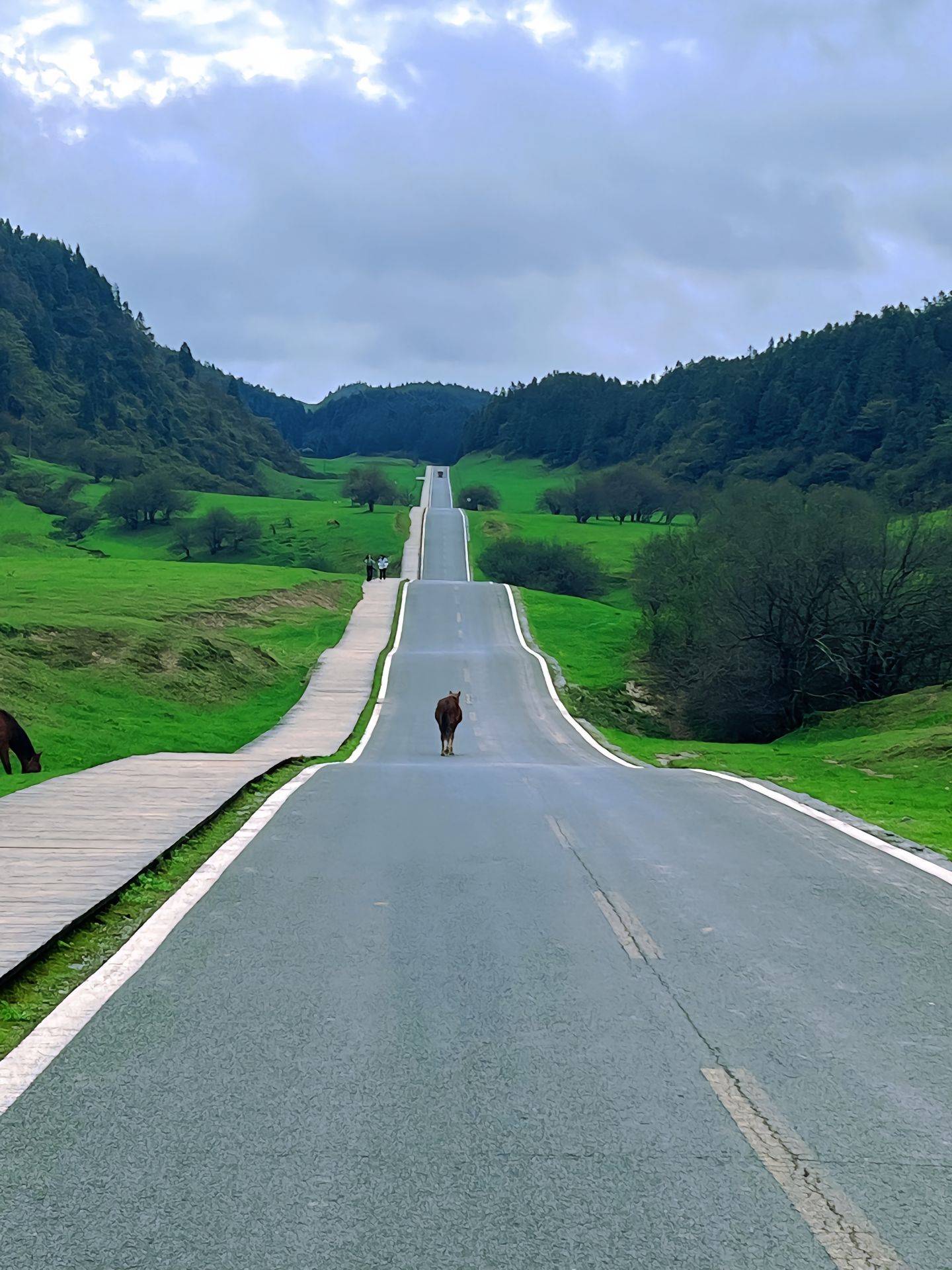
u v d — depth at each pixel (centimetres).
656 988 624
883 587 4784
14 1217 368
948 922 788
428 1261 342
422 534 13512
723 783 1678
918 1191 390
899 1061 518
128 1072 495
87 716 3519
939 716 3147
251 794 1475
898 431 17250
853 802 1556
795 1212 374
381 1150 417
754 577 4784
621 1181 395
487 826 1202
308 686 4553
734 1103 465
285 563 12350
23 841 1054
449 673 4938
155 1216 368
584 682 5178
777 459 18962
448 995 607
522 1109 456
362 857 1010
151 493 15000
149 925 759
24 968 657
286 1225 363
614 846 1081
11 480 17288
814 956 695
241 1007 587
